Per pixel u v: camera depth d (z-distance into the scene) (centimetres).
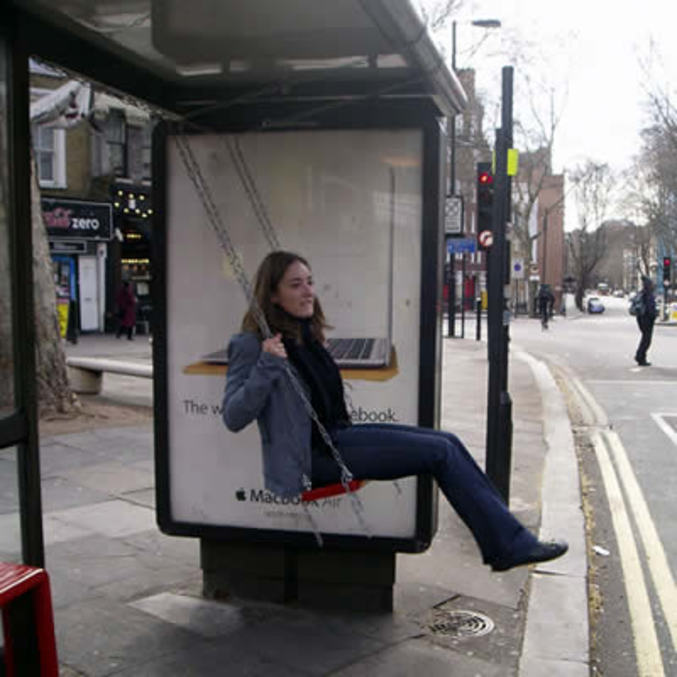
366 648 363
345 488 363
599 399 1255
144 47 342
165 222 393
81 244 2362
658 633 416
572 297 12594
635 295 1806
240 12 307
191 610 398
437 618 403
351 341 382
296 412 322
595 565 515
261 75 375
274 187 384
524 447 845
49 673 232
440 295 390
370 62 352
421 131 370
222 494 398
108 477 663
